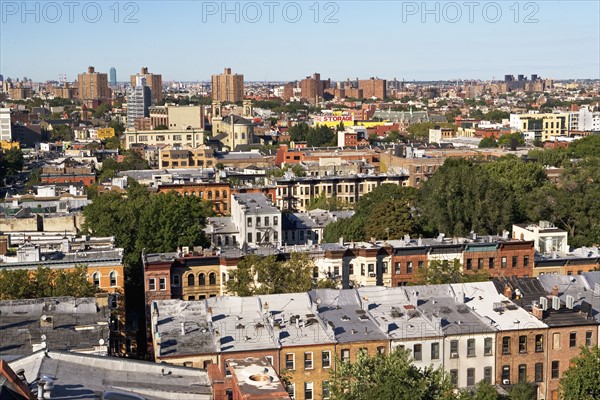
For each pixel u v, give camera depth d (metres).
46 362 57.00
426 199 172.50
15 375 46.28
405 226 154.50
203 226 164.50
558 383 90.94
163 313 93.75
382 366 69.31
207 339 87.62
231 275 113.62
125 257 137.12
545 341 93.12
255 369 51.09
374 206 170.75
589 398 78.38
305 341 87.62
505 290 101.31
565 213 167.88
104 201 165.25
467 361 91.25
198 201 177.00
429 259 128.12
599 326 94.75
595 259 132.50
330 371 74.94
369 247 126.50
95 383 54.62
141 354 113.75
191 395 54.19
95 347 80.06
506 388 90.69
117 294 113.25
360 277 126.12
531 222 164.00
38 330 84.62
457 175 168.00
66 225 162.12
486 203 160.62
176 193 184.25
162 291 118.94
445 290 100.81
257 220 162.75
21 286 104.19
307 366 87.50
